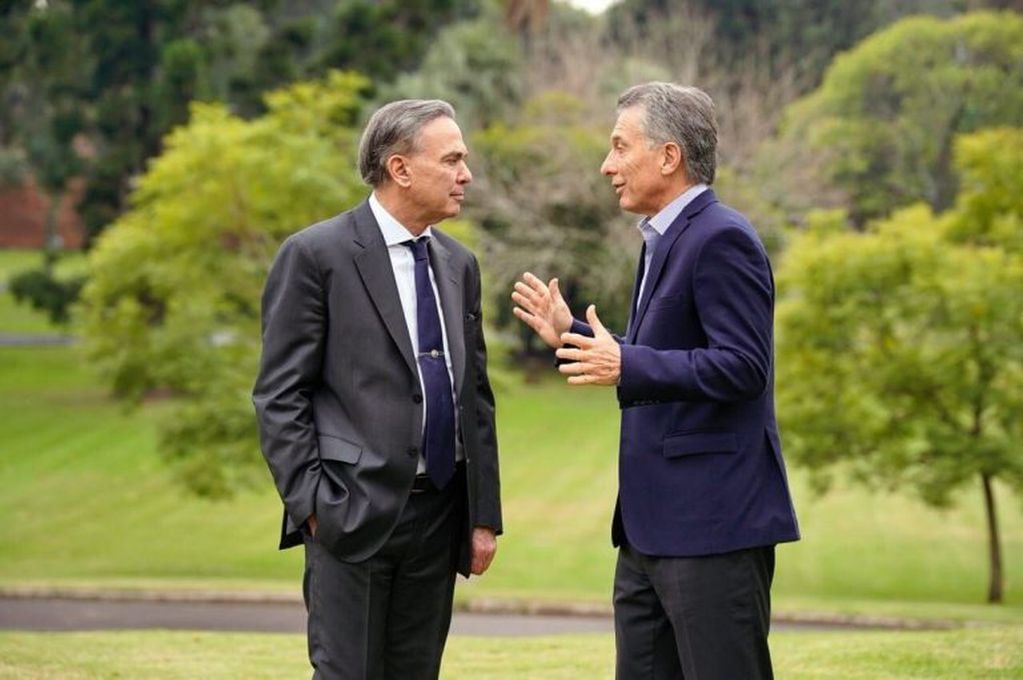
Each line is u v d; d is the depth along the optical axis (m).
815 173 39.75
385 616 4.63
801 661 6.71
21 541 20.62
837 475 27.20
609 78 39.72
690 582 4.21
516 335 38.47
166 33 37.97
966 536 22.22
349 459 4.46
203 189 20.17
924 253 17.80
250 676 6.89
